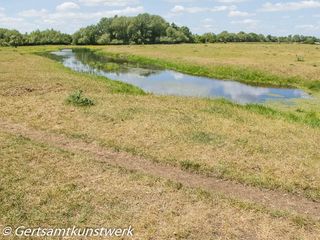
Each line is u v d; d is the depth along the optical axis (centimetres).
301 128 1564
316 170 1095
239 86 3117
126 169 1046
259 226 777
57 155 1119
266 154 1211
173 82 3269
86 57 5994
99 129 1400
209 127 1478
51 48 8475
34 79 2517
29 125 1438
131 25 11506
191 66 4194
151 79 3447
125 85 2664
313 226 796
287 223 797
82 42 11219
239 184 1009
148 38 11838
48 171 995
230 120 1625
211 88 2980
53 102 1811
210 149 1234
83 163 1069
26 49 7469
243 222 790
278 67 3766
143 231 737
